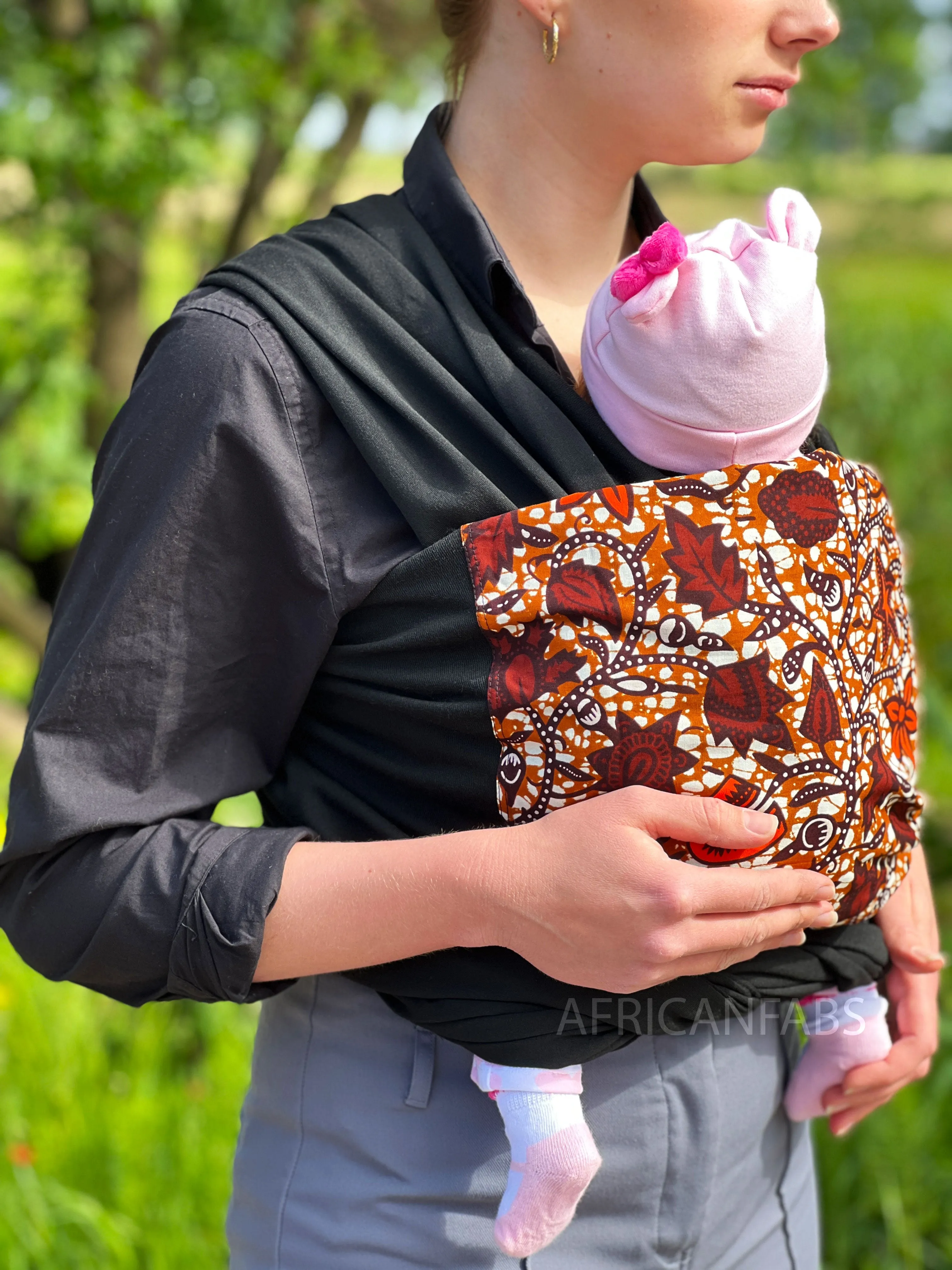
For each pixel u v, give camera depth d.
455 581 0.90
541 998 0.93
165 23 3.37
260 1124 1.08
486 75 1.05
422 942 0.90
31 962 0.97
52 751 0.91
